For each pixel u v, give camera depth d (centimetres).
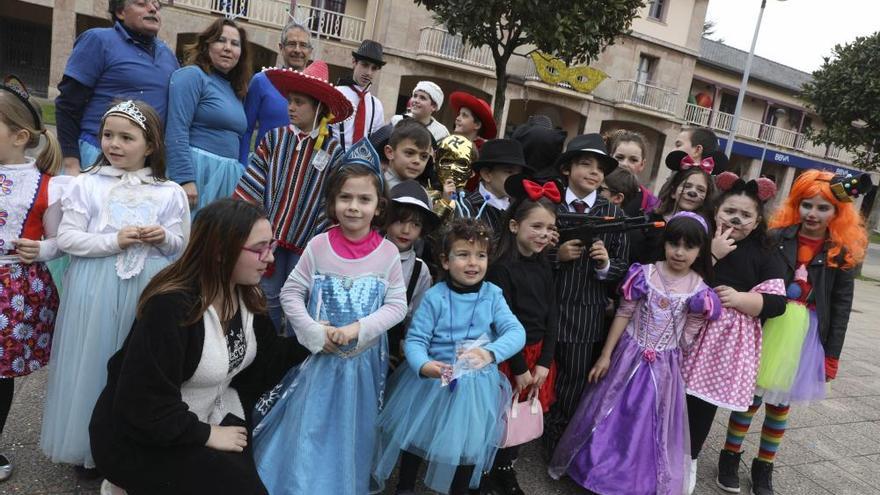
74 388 217
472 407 229
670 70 2034
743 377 278
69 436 216
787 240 309
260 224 189
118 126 223
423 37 1647
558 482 288
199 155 312
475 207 304
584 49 869
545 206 262
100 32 294
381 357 242
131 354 174
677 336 284
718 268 295
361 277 229
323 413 218
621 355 288
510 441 251
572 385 298
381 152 358
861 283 1306
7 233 220
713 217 320
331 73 1736
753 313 280
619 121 2105
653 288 284
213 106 314
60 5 1481
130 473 179
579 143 307
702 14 2028
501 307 252
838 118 1538
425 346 238
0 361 218
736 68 2392
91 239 217
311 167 271
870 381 539
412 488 243
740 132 2508
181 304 180
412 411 234
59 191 233
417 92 430
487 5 807
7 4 1698
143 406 172
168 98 312
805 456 361
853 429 414
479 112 416
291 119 276
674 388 279
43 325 232
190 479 180
